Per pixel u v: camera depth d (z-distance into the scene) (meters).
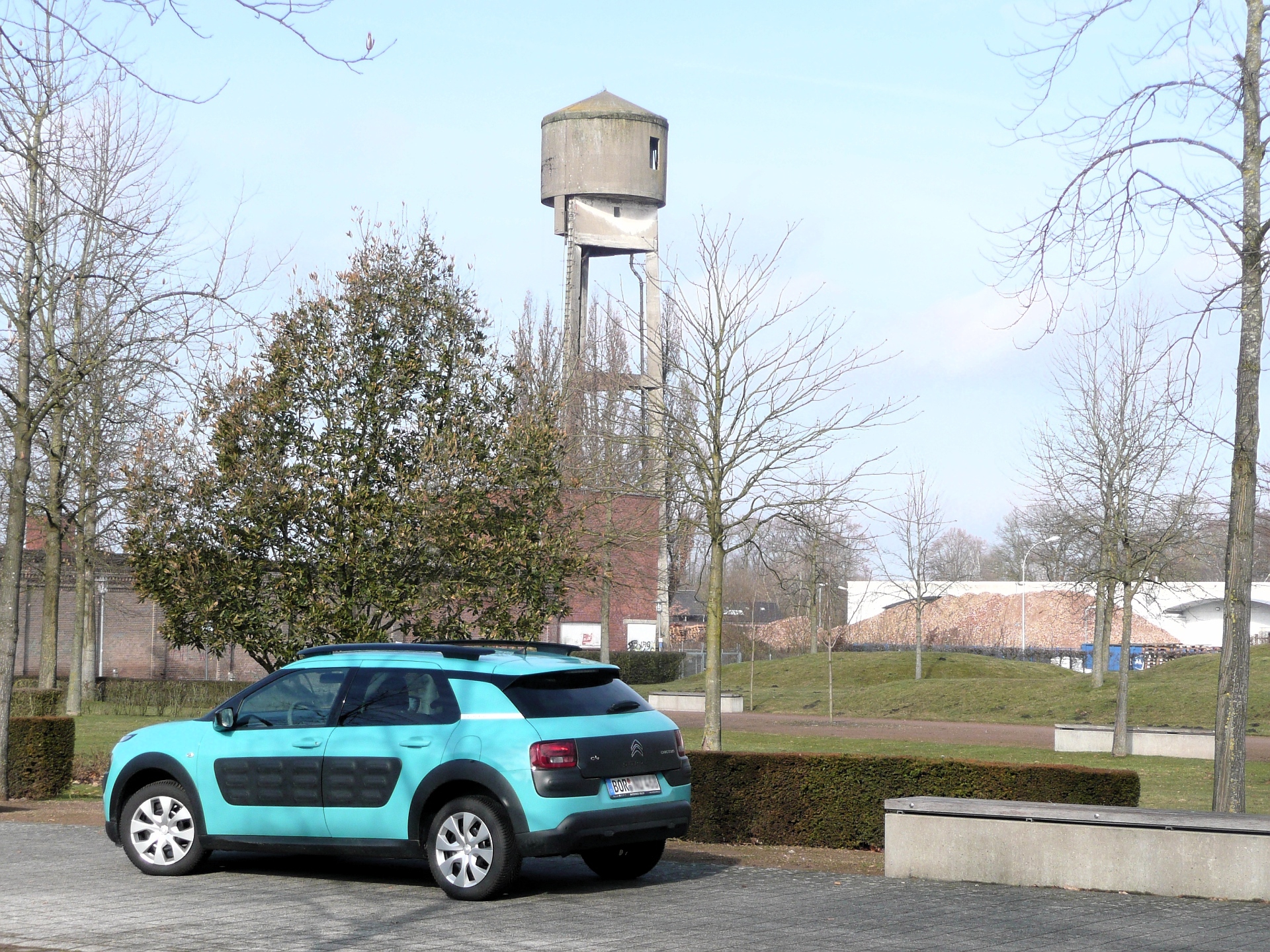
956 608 77.31
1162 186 11.11
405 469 15.72
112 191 19.08
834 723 34.81
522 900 8.68
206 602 15.24
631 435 24.19
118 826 9.91
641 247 48.22
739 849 11.91
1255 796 19.56
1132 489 27.97
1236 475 11.05
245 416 15.47
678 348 20.62
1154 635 72.12
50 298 16.64
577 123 47.91
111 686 35.56
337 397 15.66
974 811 9.55
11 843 11.39
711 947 7.12
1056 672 51.50
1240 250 10.87
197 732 9.77
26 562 43.97
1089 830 9.27
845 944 7.24
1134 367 28.50
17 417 16.00
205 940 7.25
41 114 13.77
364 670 9.47
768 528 31.83
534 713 8.76
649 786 9.00
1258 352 10.95
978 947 7.20
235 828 9.46
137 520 15.45
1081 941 7.37
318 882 9.41
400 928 7.65
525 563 15.85
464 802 8.71
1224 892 8.88
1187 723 33.25
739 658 62.22
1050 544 36.03
